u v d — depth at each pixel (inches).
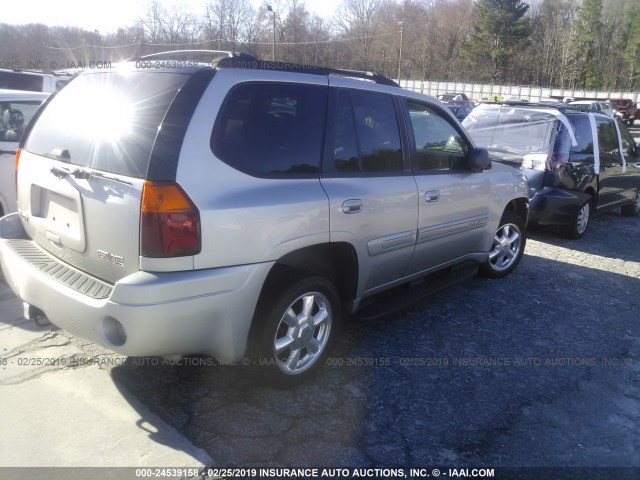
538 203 284.0
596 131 314.0
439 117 178.7
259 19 2241.6
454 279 188.1
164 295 104.0
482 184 192.4
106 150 115.7
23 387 130.1
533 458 115.9
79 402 125.5
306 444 115.5
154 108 111.7
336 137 139.0
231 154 115.3
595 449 119.9
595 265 256.7
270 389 134.7
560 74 2541.8
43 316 132.9
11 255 130.7
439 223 172.9
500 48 2586.1
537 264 252.8
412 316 183.9
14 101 227.0
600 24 2564.0
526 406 134.3
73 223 121.0
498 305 197.6
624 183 355.6
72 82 142.9
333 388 137.1
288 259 128.2
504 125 303.3
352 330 170.7
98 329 108.4
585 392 142.3
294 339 131.7
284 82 129.3
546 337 173.3
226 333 115.2
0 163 213.2
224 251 111.0
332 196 132.2
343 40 2436.0
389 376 144.3
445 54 2741.1
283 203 120.4
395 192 152.0
